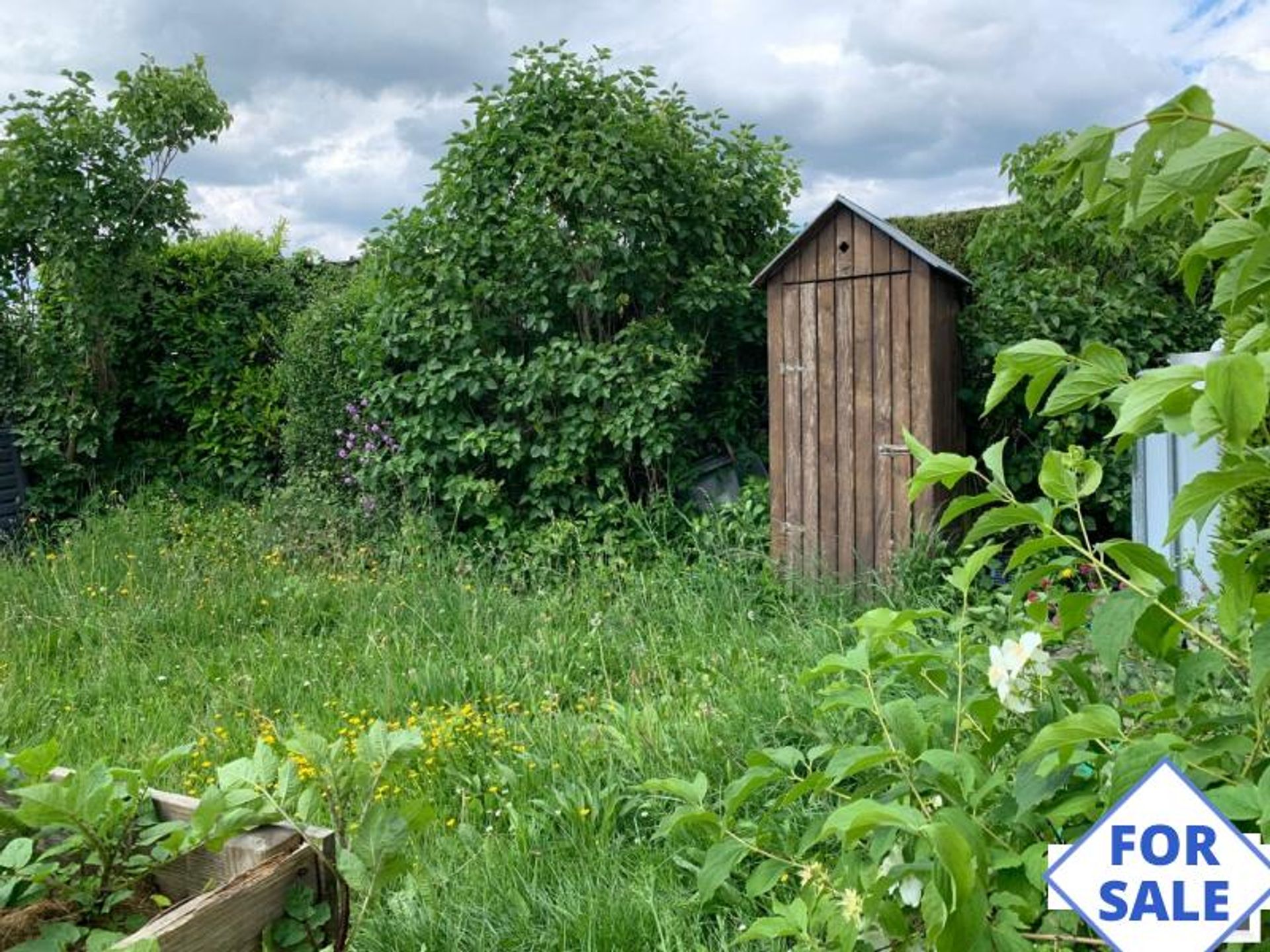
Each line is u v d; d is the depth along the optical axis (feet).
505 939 8.61
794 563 21.09
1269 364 3.92
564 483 23.41
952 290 21.22
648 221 24.06
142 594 20.92
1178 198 4.53
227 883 5.02
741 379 25.13
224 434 31.04
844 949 5.98
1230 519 11.96
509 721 13.92
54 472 30.04
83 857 5.68
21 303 30.40
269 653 17.66
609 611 18.90
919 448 6.13
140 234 30.35
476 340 23.90
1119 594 5.21
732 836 7.63
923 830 4.99
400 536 23.79
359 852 5.33
